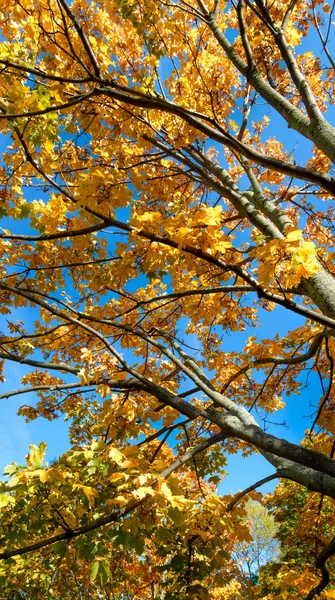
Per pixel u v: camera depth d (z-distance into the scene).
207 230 1.88
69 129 3.05
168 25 2.76
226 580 3.00
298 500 7.65
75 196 2.33
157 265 2.44
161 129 3.20
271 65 3.34
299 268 1.65
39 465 1.96
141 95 2.27
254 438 2.28
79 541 1.97
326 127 2.46
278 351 3.25
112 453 1.96
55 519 2.11
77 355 4.02
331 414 3.78
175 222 2.02
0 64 2.30
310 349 3.19
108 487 2.23
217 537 2.47
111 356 2.95
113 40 3.56
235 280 3.54
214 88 3.37
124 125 2.84
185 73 3.18
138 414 3.01
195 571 2.44
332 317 2.20
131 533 1.92
